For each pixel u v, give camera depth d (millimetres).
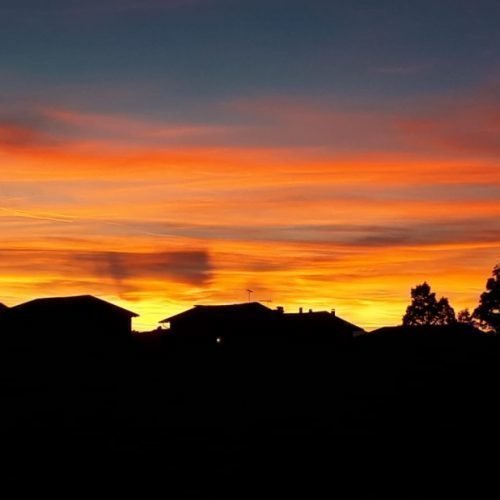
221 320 66562
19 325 57438
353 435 27281
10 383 37500
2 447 25922
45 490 20875
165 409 32250
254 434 27656
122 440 26844
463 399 33094
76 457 24328
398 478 21891
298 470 22766
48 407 32656
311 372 39062
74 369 41031
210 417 30625
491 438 26500
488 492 20375
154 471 22812
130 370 40781
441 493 20297
